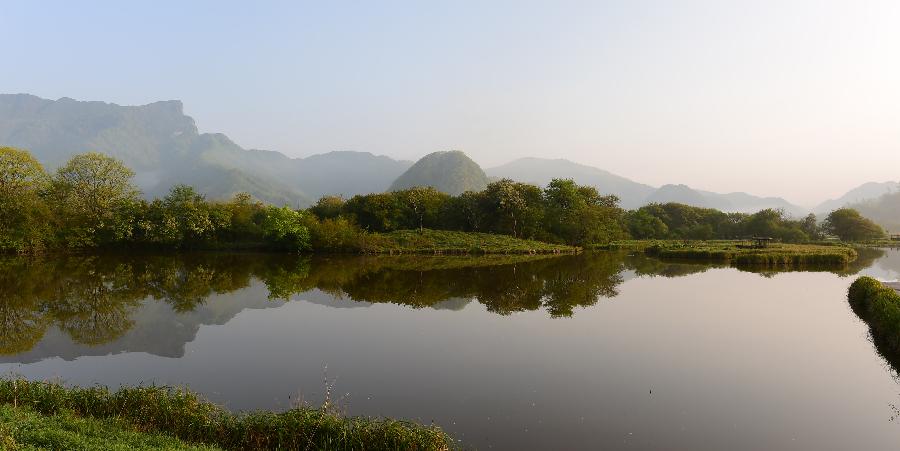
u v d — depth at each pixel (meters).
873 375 20.55
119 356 23.08
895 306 26.11
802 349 24.22
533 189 106.62
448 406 17.08
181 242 77.75
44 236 64.88
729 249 77.62
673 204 150.00
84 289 41.47
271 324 29.66
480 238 89.25
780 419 16.20
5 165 62.53
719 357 22.91
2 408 12.40
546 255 80.19
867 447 14.36
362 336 26.78
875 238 124.81
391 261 67.12
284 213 75.75
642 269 59.59
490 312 33.16
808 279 50.31
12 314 31.86
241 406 17.02
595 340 25.88
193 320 30.58
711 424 15.79
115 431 12.05
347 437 12.34
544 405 17.22
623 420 15.99
